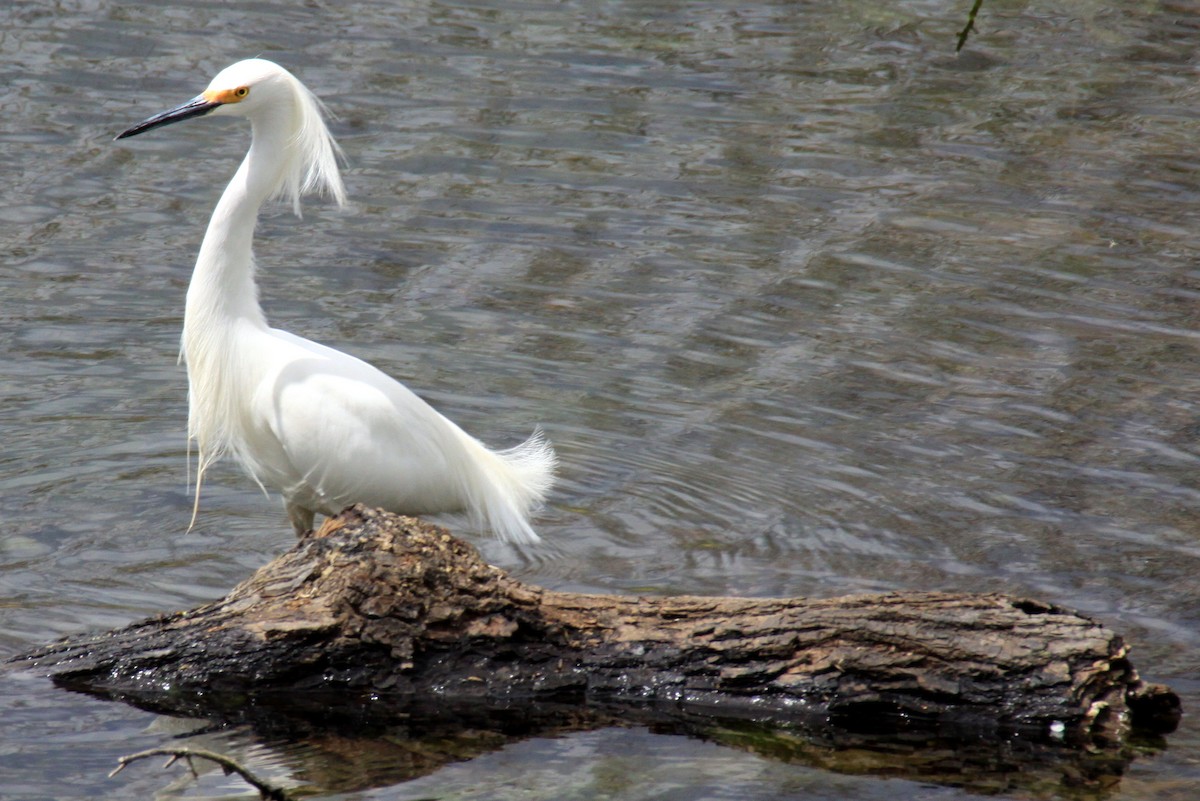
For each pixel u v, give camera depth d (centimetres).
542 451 1148
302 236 1648
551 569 1028
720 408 1321
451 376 1360
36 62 2050
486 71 2144
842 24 2459
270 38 2197
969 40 2417
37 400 1260
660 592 997
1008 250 1694
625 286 1571
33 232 1602
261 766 776
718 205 1783
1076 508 1157
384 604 830
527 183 1812
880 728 837
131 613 930
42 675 838
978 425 1302
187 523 1074
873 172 1905
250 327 1032
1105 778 792
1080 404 1346
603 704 852
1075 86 2241
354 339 1422
